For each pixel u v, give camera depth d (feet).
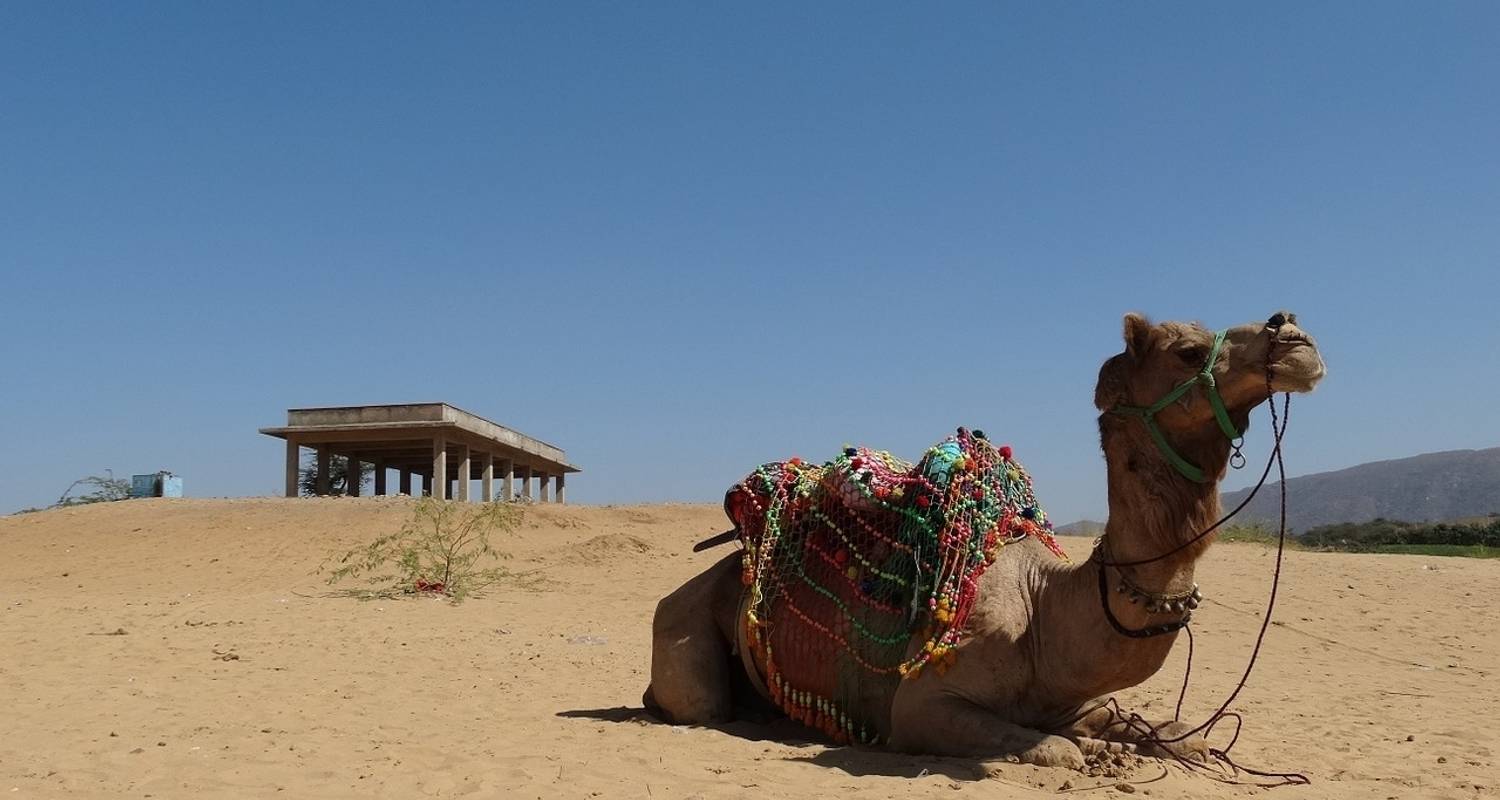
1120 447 19.88
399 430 128.67
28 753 23.40
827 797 18.44
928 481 22.48
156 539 97.19
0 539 100.63
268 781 20.44
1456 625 54.03
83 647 44.45
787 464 25.95
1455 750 24.67
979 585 21.85
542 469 181.06
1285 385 18.28
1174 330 19.38
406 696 32.71
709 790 19.19
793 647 24.29
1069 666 20.79
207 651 43.62
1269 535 96.89
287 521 102.17
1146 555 19.47
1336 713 31.19
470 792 19.47
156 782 20.49
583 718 28.02
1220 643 49.26
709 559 87.61
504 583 76.38
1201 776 20.68
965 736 20.84
